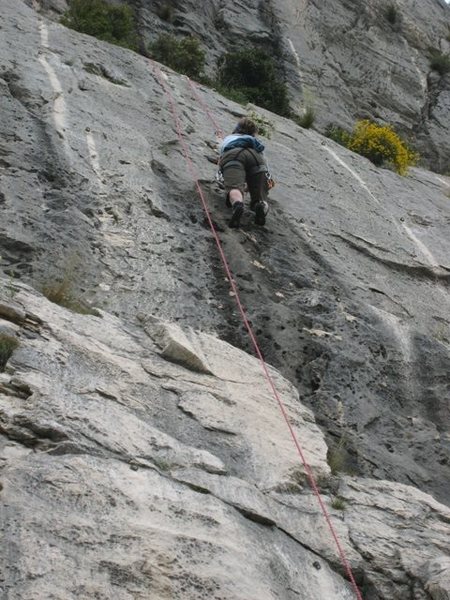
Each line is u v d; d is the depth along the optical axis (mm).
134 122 11312
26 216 8273
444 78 22719
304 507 6090
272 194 11266
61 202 8781
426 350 9242
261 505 5773
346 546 5867
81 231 8492
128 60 13359
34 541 4613
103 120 10781
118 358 6676
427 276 11492
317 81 19766
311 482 6395
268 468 6262
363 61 21469
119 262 8383
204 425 6375
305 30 21047
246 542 5316
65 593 4398
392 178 14680
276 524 5719
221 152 10320
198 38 18438
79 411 5727
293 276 9539
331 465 7000
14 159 9086
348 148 16500
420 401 8609
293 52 20047
